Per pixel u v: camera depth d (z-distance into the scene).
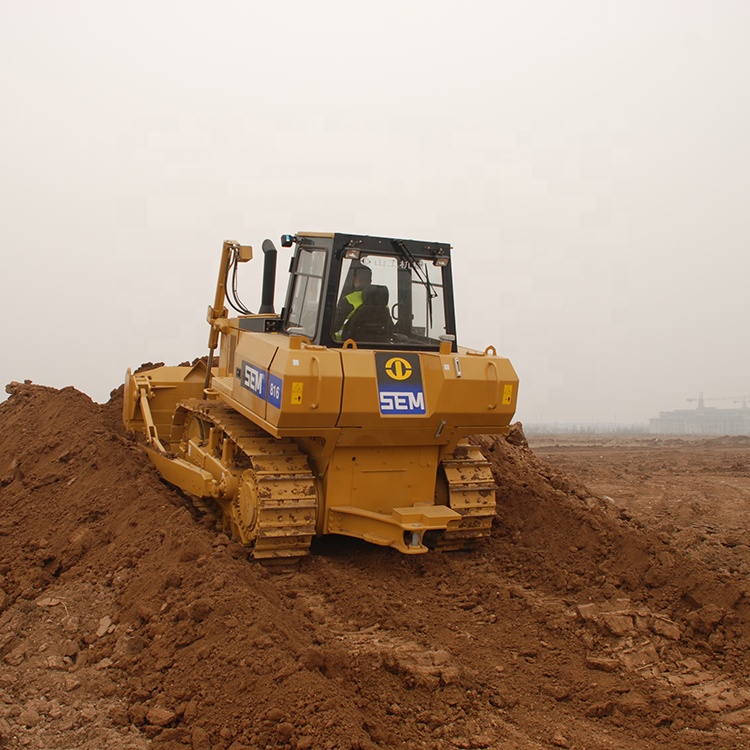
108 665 7.03
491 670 7.03
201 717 6.14
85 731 6.16
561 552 9.38
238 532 9.51
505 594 8.45
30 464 12.19
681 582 8.22
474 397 8.82
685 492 15.38
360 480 9.10
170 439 12.45
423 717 6.28
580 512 9.84
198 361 13.27
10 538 10.23
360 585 8.58
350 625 7.87
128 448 12.05
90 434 12.14
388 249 9.21
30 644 7.53
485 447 12.11
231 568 8.09
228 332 11.09
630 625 7.69
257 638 6.70
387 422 8.61
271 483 8.73
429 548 9.73
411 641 7.50
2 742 6.04
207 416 10.35
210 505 10.55
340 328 9.04
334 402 8.29
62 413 13.27
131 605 7.91
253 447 9.13
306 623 7.63
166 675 6.71
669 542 9.55
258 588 7.98
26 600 8.51
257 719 5.98
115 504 10.20
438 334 9.51
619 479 17.02
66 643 7.48
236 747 5.78
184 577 7.90
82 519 10.12
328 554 9.68
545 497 10.48
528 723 6.30
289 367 8.14
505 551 9.72
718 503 14.36
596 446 28.09
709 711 6.46
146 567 8.43
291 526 8.72
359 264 9.16
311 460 9.25
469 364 8.84
